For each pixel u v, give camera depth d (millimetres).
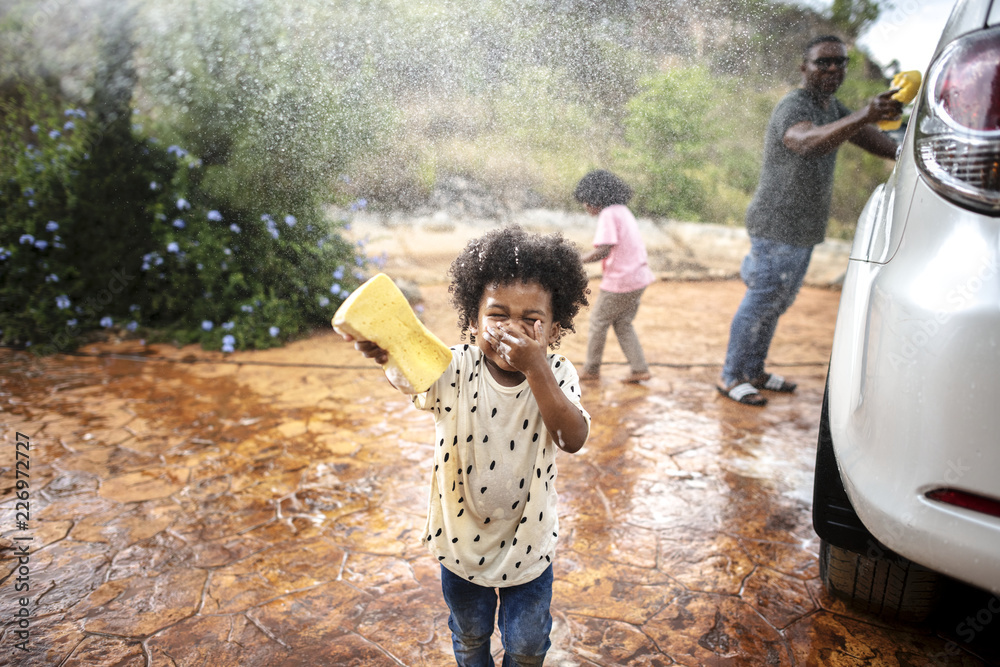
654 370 4477
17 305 5090
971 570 1305
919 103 1441
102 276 5160
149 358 4668
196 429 3488
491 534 1459
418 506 2717
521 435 1401
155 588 2180
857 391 1570
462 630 1523
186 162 4953
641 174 3818
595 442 3342
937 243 1362
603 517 2633
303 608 2080
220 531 2525
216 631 1977
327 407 3811
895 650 1894
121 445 3291
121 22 5191
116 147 5184
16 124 5648
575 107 3525
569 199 3943
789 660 1858
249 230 5070
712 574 2266
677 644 1921
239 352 4836
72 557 2350
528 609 1464
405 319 1273
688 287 6758
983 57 1281
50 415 3664
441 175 4074
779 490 2869
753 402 3869
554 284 1371
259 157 4648
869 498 1453
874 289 1553
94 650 1896
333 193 4684
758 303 3738
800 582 2223
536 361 1268
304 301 5160
